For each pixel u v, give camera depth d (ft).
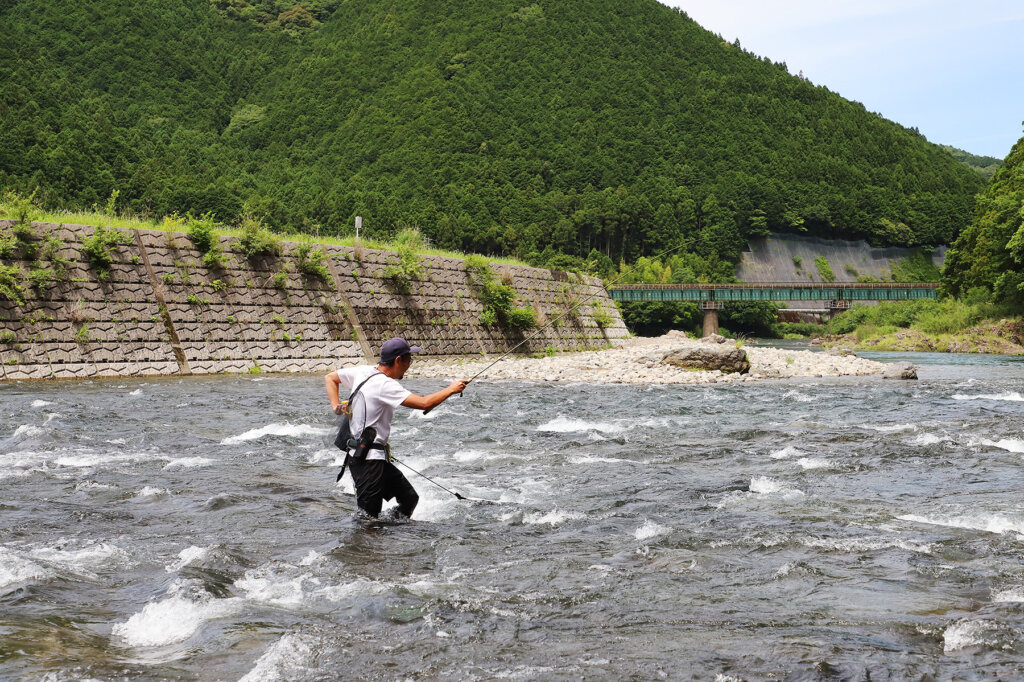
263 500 24.09
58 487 25.59
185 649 12.54
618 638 13.20
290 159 655.35
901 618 14.19
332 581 16.21
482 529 20.99
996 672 11.66
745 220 622.13
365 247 112.88
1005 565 17.47
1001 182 230.89
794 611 14.58
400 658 12.28
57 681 11.01
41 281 77.77
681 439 38.73
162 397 57.82
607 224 536.01
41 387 66.33
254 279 96.58
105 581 16.15
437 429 42.06
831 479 28.27
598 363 96.73
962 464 31.17
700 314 426.92
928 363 135.23
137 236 87.66
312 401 56.54
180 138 633.61
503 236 515.91
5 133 429.79
